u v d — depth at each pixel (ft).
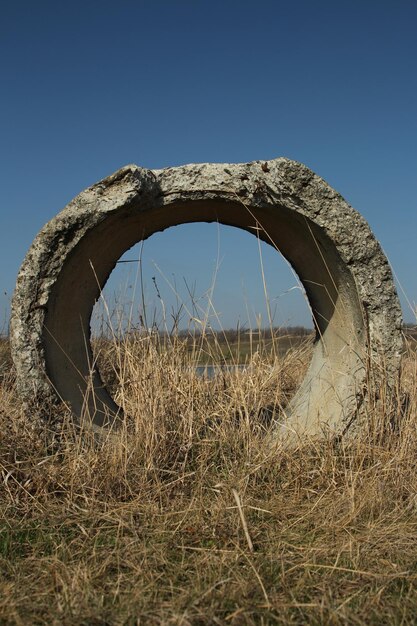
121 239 16.65
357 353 15.06
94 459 13.20
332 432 14.51
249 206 15.24
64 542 10.78
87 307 17.30
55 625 8.30
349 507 11.93
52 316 14.94
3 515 11.77
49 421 14.20
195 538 11.07
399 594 9.33
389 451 13.60
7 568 10.13
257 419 15.42
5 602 8.90
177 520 11.76
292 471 13.56
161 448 13.96
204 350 17.87
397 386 14.42
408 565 10.03
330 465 13.55
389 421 14.12
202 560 10.15
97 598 9.04
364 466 13.55
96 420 16.07
